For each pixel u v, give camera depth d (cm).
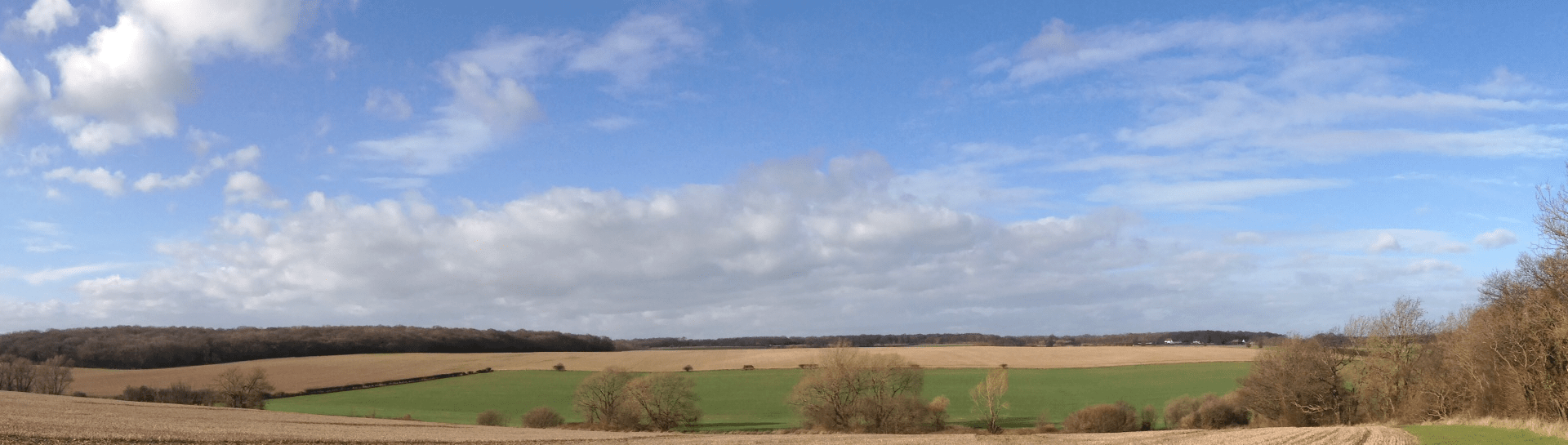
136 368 11881
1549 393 4266
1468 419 4912
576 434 4956
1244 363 10938
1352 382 6606
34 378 9000
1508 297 4747
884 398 7275
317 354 14362
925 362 11794
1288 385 6688
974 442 4662
